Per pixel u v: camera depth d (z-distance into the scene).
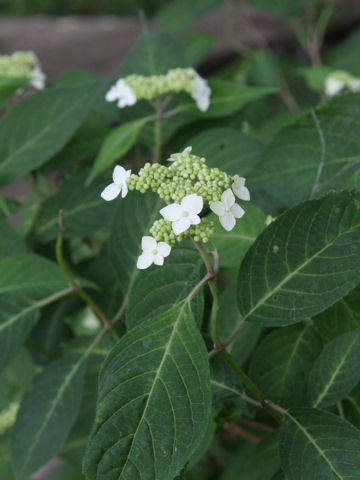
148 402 0.51
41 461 0.68
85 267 0.88
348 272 0.54
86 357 0.71
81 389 0.70
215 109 0.81
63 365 0.71
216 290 0.54
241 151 0.75
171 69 0.85
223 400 0.61
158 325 0.53
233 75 1.61
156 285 0.58
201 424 0.51
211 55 1.85
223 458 0.85
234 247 0.65
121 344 0.52
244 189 0.53
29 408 0.70
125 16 2.46
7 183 0.76
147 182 0.52
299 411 0.57
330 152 0.67
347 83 1.18
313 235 0.55
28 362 0.93
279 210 0.68
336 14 1.91
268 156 0.69
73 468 0.78
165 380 0.52
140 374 0.52
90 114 0.89
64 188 0.80
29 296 0.71
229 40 1.77
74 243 1.02
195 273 0.57
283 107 1.41
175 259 0.57
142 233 0.68
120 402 0.51
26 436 0.69
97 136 0.84
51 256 0.84
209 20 1.97
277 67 1.49
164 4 2.39
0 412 0.94
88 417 0.80
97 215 0.79
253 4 1.66
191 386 0.51
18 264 0.69
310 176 0.68
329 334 0.64
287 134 0.68
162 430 0.51
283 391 0.65
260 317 0.56
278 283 0.56
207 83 0.81
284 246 0.55
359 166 0.66
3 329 0.69
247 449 0.75
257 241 0.55
